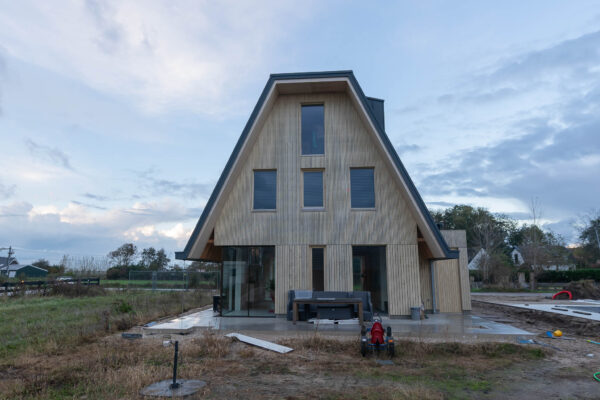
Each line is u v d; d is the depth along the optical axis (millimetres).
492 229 52219
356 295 13039
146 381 6668
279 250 13984
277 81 13930
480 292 37406
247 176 14484
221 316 14148
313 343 9477
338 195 14195
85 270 37375
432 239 13148
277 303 13648
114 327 12164
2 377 7234
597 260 52625
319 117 14953
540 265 41562
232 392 6176
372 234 13922
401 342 9523
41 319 14258
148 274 35344
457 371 7500
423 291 15953
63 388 6453
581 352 9195
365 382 6746
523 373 7391
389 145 13547
